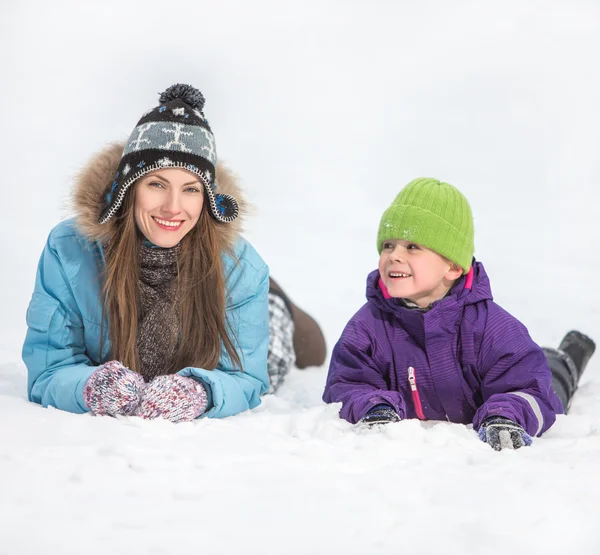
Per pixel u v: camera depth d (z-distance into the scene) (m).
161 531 2.09
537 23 20.72
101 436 2.90
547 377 3.40
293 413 3.57
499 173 13.11
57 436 2.91
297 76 19.22
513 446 3.01
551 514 2.24
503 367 3.41
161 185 3.38
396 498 2.36
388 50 20.27
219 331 3.58
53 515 2.17
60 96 16.84
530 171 13.23
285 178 12.77
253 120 16.53
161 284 3.58
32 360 3.55
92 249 3.57
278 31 21.30
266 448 2.86
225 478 2.50
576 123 15.87
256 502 2.30
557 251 8.52
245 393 3.62
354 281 7.21
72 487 2.37
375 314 3.59
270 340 4.53
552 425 3.45
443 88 18.19
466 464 2.73
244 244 3.79
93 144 13.89
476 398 3.52
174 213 3.37
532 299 6.55
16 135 14.07
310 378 4.82
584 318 6.02
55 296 3.54
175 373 3.50
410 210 3.38
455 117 16.61
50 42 19.64
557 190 12.08
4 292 6.22
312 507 2.27
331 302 6.50
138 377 3.31
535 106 16.86
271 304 4.70
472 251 3.50
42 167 12.23
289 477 2.52
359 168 13.59
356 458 2.74
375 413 3.24
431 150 14.63
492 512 2.25
